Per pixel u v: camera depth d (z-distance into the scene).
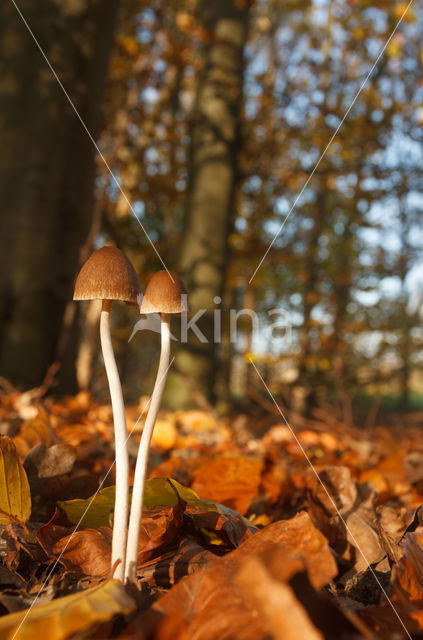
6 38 5.52
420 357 15.20
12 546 1.46
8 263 5.41
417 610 1.10
